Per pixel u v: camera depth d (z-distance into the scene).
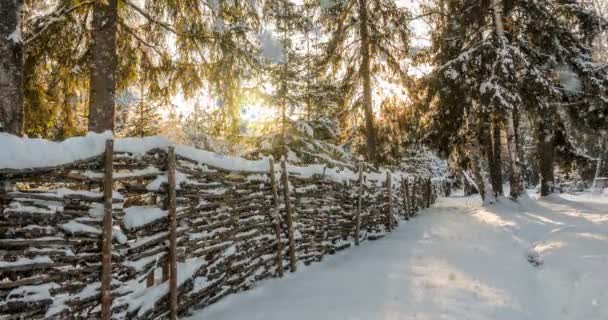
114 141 3.07
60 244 2.66
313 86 11.57
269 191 5.20
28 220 2.51
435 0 14.76
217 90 6.14
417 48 14.38
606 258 5.00
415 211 13.71
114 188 3.25
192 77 6.16
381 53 14.07
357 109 14.58
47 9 5.32
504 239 7.47
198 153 4.01
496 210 11.93
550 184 14.77
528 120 14.45
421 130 14.39
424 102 13.67
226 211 4.36
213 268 4.05
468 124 13.70
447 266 5.54
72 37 5.59
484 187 14.04
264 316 3.74
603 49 15.43
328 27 14.32
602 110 12.81
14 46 3.52
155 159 3.48
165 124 10.38
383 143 15.05
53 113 5.67
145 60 6.28
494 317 3.74
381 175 9.95
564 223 8.42
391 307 3.94
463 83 12.49
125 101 6.67
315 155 10.33
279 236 5.22
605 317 3.61
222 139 7.48
